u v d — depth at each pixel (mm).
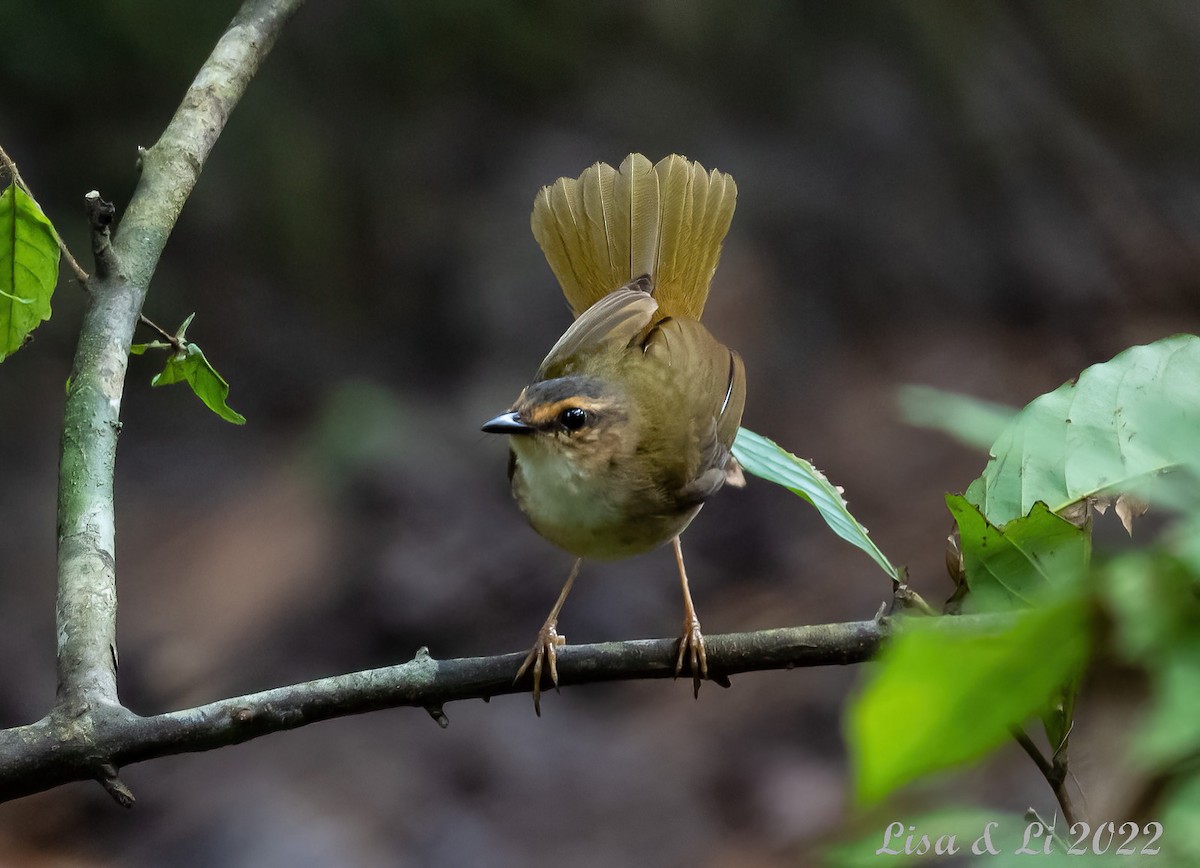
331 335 15195
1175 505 1779
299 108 15609
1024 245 16172
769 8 16891
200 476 14344
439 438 13883
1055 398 3838
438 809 11023
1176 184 16953
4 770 3896
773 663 4363
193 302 15094
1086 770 2555
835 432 14156
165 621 12680
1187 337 3779
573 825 10883
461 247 15172
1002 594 3576
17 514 13797
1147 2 17812
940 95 16891
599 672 4496
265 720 4102
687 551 13320
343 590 12648
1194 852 1490
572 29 16359
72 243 13938
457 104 16062
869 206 16172
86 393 4793
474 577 12625
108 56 14438
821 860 1980
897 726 1325
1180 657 1369
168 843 10828
